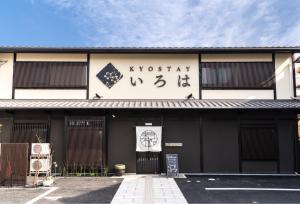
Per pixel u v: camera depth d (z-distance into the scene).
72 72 17.78
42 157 14.54
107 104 16.30
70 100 17.47
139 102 17.03
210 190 11.88
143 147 16.20
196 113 16.73
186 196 10.84
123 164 16.36
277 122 16.66
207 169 16.55
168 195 11.02
